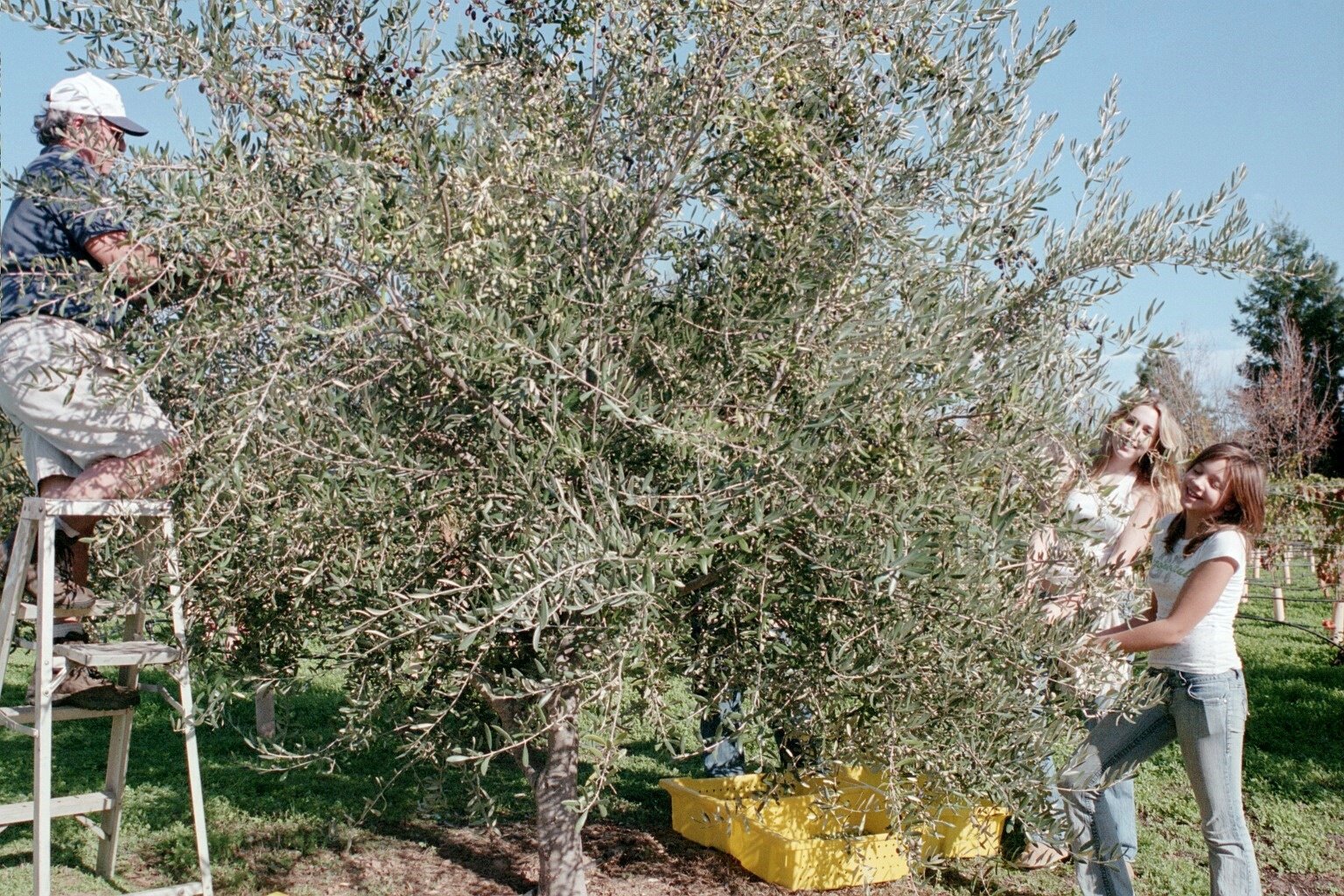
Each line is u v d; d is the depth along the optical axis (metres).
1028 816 2.85
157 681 7.80
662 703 2.93
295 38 2.93
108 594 3.44
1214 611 3.53
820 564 2.70
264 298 2.81
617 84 3.51
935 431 2.93
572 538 2.51
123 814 4.86
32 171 3.03
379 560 2.91
